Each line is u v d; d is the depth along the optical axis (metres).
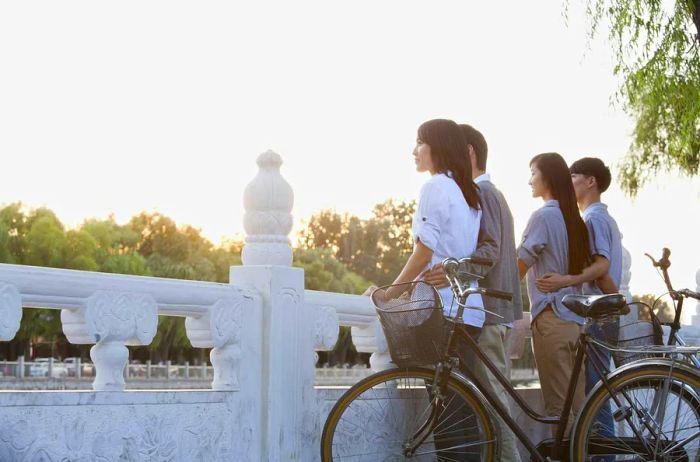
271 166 4.54
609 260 5.38
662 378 4.16
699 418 4.18
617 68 10.91
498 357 4.59
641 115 16.20
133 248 84.69
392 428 4.64
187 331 4.16
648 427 4.17
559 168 5.17
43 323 61.88
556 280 5.06
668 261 5.79
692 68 10.67
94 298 3.58
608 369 4.32
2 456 3.26
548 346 5.08
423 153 4.50
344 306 4.83
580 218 5.18
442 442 4.36
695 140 12.62
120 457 3.67
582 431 4.24
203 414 4.05
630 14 10.65
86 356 69.44
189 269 82.75
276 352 4.39
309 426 4.55
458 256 4.39
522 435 4.38
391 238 104.88
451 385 4.32
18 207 68.19
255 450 4.30
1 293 3.26
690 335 7.88
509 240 4.69
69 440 3.49
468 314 4.37
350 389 4.41
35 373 52.06
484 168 4.72
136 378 54.12
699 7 10.33
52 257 66.56
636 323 5.50
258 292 4.39
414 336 4.29
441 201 4.34
